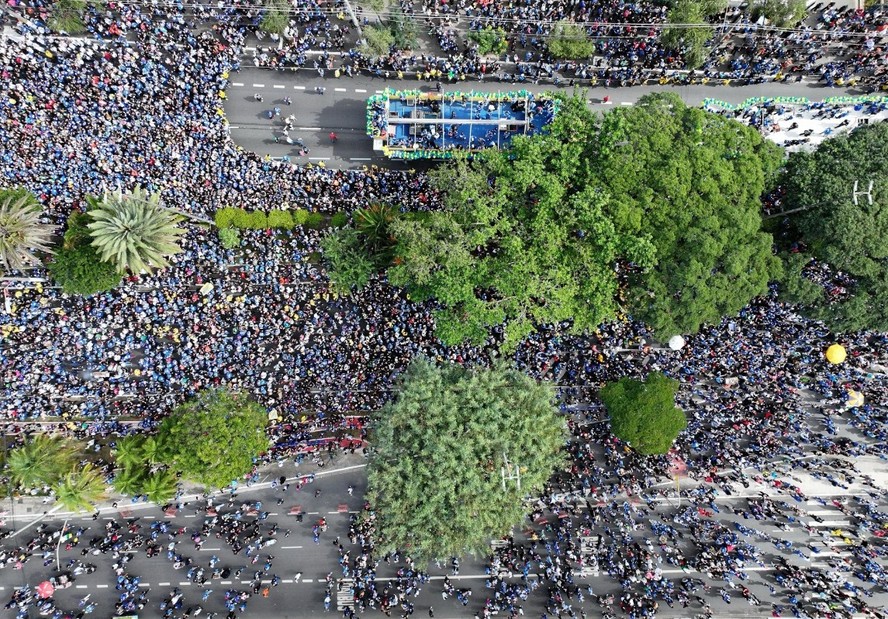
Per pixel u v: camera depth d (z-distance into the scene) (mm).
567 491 46562
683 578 45906
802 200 38656
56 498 43250
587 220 36562
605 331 46406
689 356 46000
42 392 45031
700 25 42469
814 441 46156
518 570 46000
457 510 34875
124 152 45375
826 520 46062
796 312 43375
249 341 45656
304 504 46812
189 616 45688
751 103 45469
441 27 46469
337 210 46531
